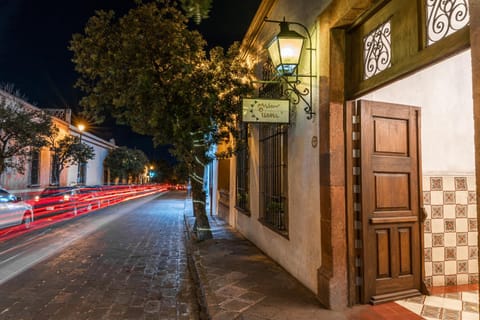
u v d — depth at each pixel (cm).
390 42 329
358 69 392
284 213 592
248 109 518
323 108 426
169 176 7512
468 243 477
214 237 905
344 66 415
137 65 735
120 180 4028
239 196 1007
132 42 718
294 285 491
